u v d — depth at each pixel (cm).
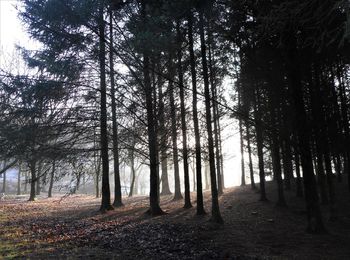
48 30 1543
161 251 1048
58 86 1540
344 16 841
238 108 1895
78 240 1209
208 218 1691
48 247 1084
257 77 1537
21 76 1505
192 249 1084
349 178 2173
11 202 3133
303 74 1540
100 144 1723
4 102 1483
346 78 1853
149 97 1691
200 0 1123
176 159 2134
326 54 1387
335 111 1730
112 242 1175
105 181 2122
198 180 1828
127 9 1473
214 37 1480
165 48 1309
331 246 1155
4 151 1474
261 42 1289
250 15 1159
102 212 2039
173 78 1662
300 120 1385
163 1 1201
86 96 1652
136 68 1638
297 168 2356
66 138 1603
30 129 1492
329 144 1764
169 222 1605
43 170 1641
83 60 1619
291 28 1018
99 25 1530
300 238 1277
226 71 1747
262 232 1384
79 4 1422
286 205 2019
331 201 1627
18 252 1005
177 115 1806
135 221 1664
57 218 1838
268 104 1694
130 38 1427
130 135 1700
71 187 1670
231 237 1291
